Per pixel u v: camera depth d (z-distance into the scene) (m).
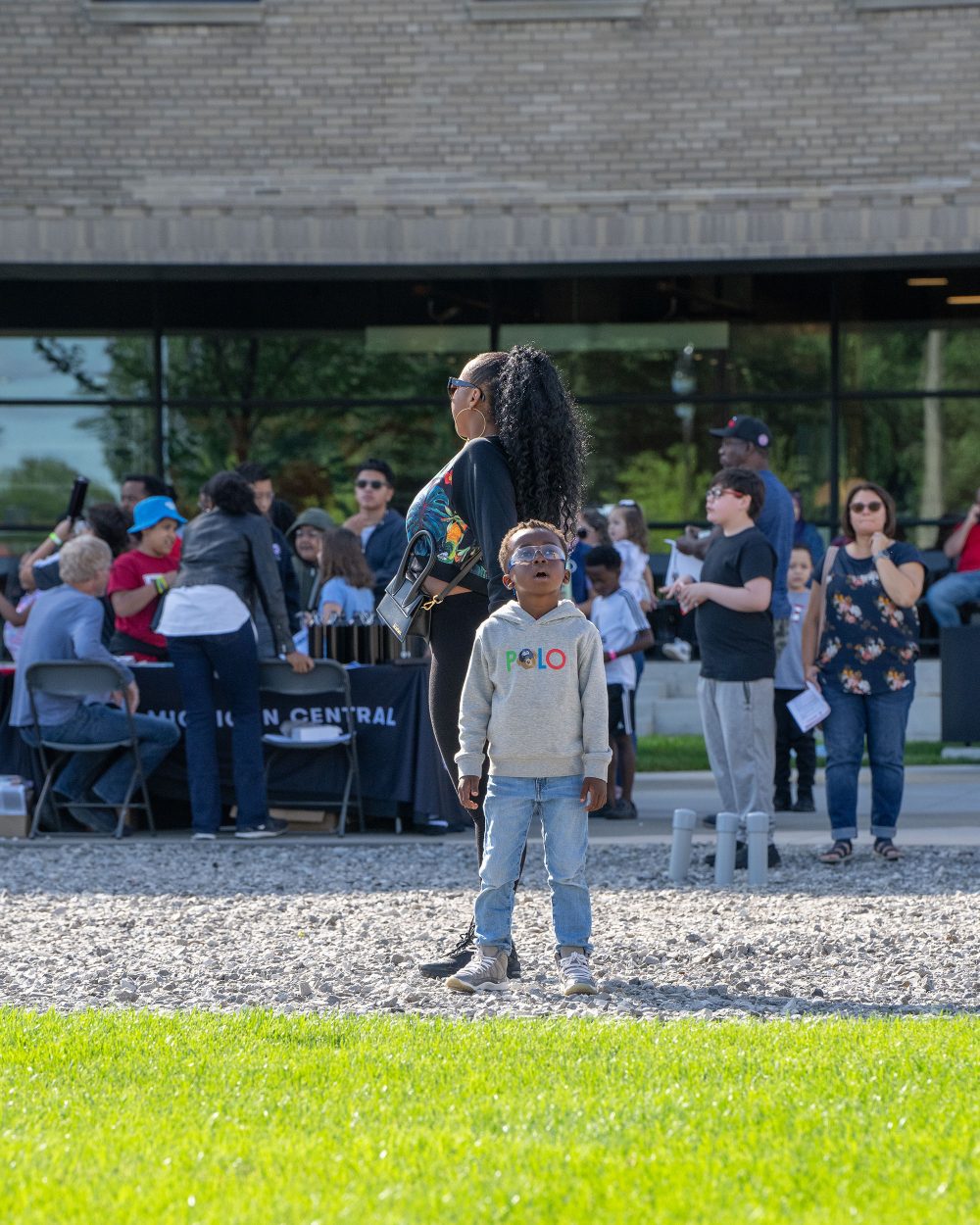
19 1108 8.14
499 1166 6.96
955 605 33.25
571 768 11.40
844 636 17.91
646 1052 9.20
